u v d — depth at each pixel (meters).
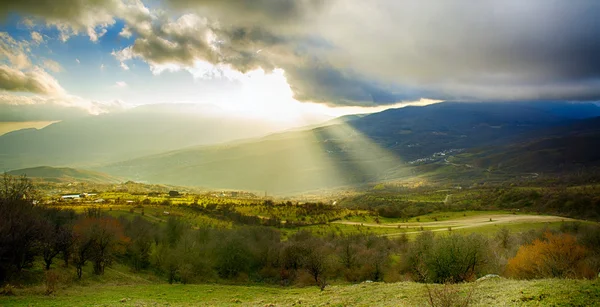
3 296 40.84
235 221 154.75
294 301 38.38
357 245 97.69
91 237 66.50
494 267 60.75
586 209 144.38
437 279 60.06
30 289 46.00
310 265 82.44
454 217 156.38
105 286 59.03
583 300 20.95
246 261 93.75
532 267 50.56
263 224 151.62
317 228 144.38
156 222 129.00
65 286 52.28
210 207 185.50
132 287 59.91
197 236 103.69
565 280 28.48
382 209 179.50
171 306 39.06
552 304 20.80
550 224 117.75
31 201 73.00
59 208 122.19
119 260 87.81
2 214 53.78
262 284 86.00
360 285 47.06
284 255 93.44
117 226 90.00
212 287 65.81
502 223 128.50
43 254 58.69
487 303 23.44
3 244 49.34
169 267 80.31
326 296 39.09
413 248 75.12
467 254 59.09
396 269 78.00
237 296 51.50
